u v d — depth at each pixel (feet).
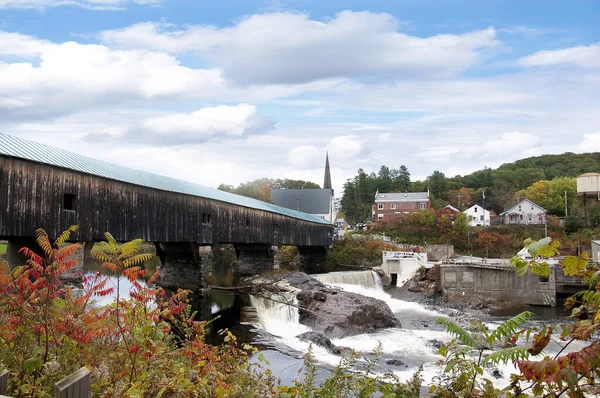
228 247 181.68
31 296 18.22
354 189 403.34
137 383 15.47
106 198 74.13
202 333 26.50
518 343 68.69
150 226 84.02
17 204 59.31
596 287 11.70
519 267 12.57
